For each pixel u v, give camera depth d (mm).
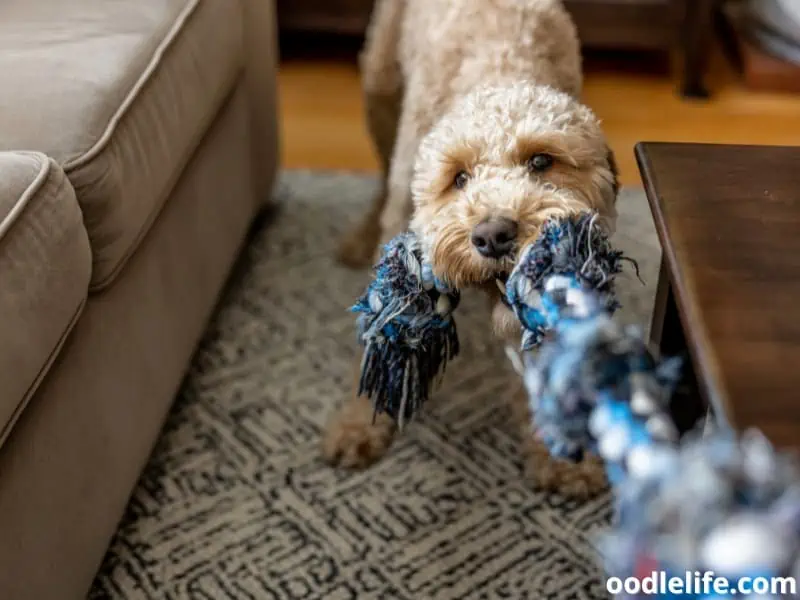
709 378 627
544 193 901
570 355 569
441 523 1141
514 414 1256
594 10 2066
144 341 1119
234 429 1280
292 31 2307
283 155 1912
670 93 2139
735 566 434
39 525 883
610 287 721
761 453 486
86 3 1174
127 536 1124
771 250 754
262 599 1050
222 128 1391
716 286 715
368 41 1502
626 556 489
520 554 1100
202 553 1103
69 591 950
